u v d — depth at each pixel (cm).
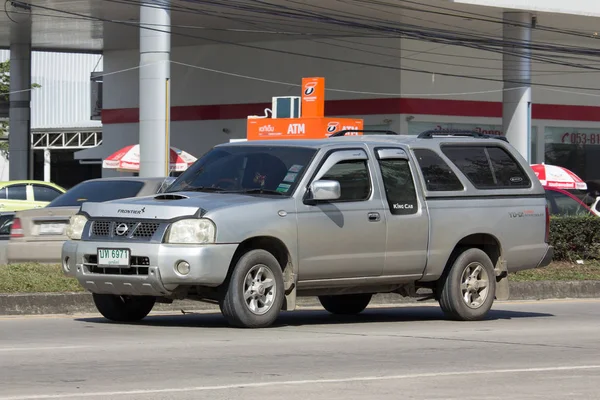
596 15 5291
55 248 2192
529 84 5309
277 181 1609
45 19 5606
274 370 1175
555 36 6078
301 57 6031
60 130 8244
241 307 1530
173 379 1095
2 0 5041
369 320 1845
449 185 1766
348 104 5841
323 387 1065
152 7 4347
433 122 5788
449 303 1781
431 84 5769
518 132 5319
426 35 5100
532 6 5094
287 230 1556
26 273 2025
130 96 6869
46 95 8800
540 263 1878
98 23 5738
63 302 1892
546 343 1513
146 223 1510
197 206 1503
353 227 1630
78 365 1186
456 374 1180
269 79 6162
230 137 6347
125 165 4819
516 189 1850
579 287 2614
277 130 4375
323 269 1606
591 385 1122
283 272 1588
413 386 1086
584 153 6519
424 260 1719
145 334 1504
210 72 6412
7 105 7394
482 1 4922
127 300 1692
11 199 3919
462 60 5844
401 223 1686
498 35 5750
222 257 1490
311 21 5200
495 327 1738
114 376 1109
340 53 5859
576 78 6462
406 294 1791
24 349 1319
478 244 1830
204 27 5609
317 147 1644
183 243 1477
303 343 1429
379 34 5506
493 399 1018
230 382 1083
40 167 8594
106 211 1558
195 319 1777
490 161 1838
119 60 6938
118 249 1511
